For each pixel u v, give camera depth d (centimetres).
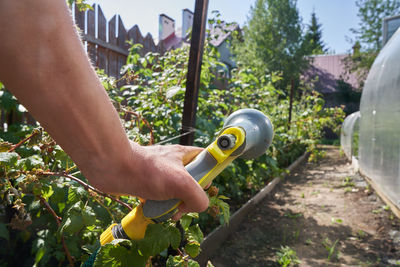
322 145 1323
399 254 238
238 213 284
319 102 579
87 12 343
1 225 115
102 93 40
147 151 51
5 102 169
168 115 211
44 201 107
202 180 65
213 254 225
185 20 1650
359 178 527
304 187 461
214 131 248
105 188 45
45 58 34
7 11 32
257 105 360
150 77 282
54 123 37
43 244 125
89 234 127
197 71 143
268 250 239
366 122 481
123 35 405
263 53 2130
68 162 105
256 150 73
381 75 390
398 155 300
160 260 173
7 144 98
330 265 221
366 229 292
